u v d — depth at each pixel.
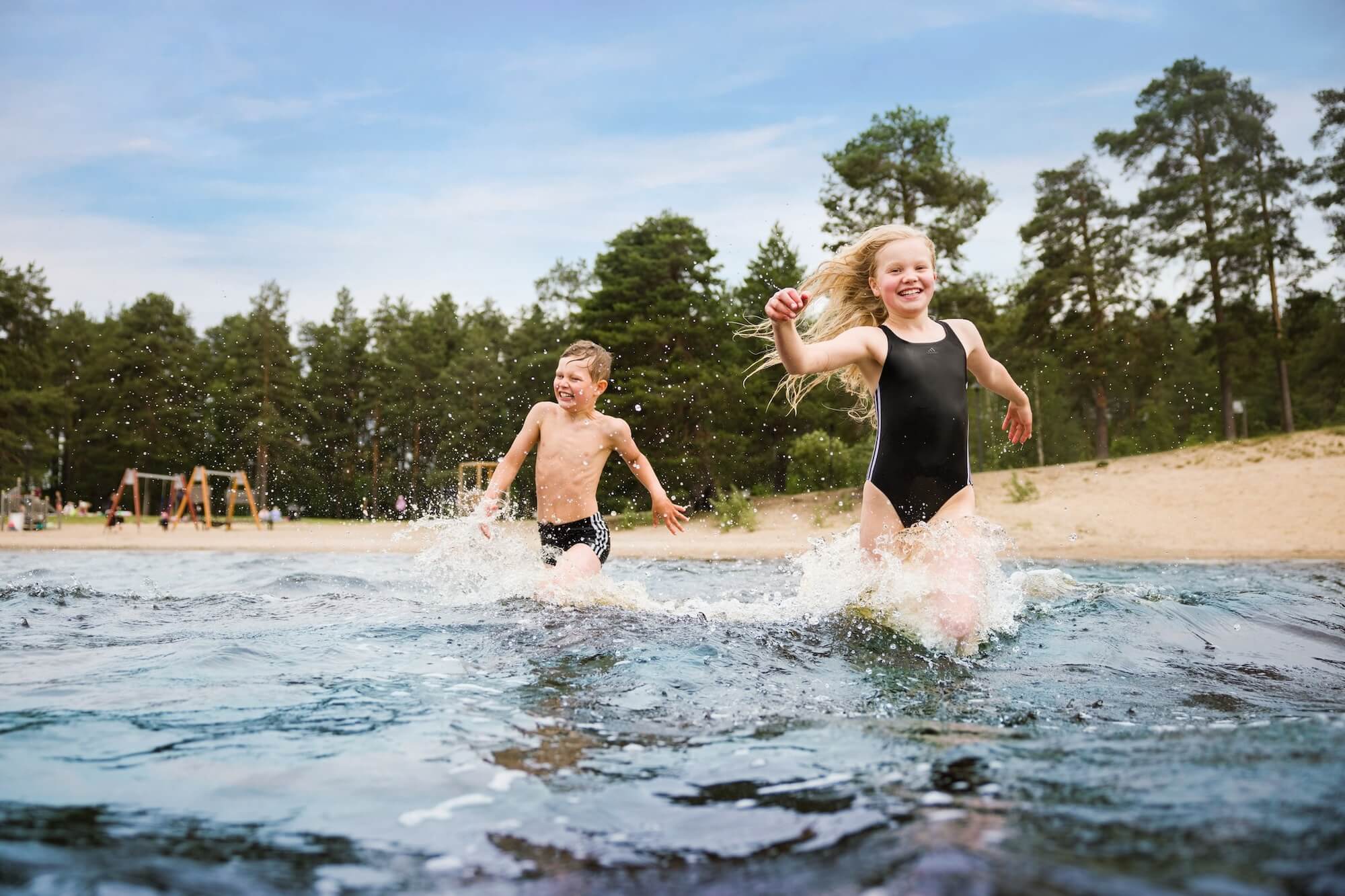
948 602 3.21
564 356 5.48
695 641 2.90
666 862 1.13
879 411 3.92
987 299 27.47
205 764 1.59
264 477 49.94
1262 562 9.75
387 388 54.66
